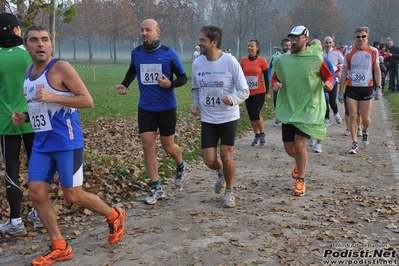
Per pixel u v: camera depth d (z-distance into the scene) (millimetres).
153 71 5680
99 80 29234
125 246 4570
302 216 5305
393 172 7215
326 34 59188
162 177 6984
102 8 60031
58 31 7094
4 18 4641
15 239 4805
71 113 4098
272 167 7668
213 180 6926
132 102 17078
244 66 9195
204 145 5574
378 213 5355
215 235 4809
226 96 5230
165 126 5875
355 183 6641
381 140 9766
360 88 8602
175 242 4645
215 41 5410
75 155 4121
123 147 9125
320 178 6922
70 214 5473
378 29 57219
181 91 22438
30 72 4121
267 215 5367
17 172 4840
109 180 6461
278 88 6148
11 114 4680
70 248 4316
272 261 4203
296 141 6121
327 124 11516
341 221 5133
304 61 6102
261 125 9320
